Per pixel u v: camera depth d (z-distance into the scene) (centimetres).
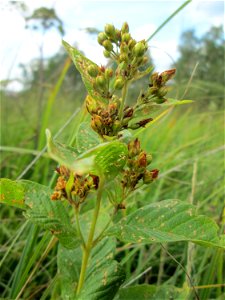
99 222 18
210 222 14
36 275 22
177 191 32
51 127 49
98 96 15
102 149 12
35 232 20
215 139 47
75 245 15
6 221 28
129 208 24
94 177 14
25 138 43
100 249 17
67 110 63
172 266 25
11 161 38
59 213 15
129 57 15
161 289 16
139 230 15
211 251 23
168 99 16
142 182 16
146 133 43
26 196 15
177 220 15
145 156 15
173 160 37
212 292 23
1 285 24
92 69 15
